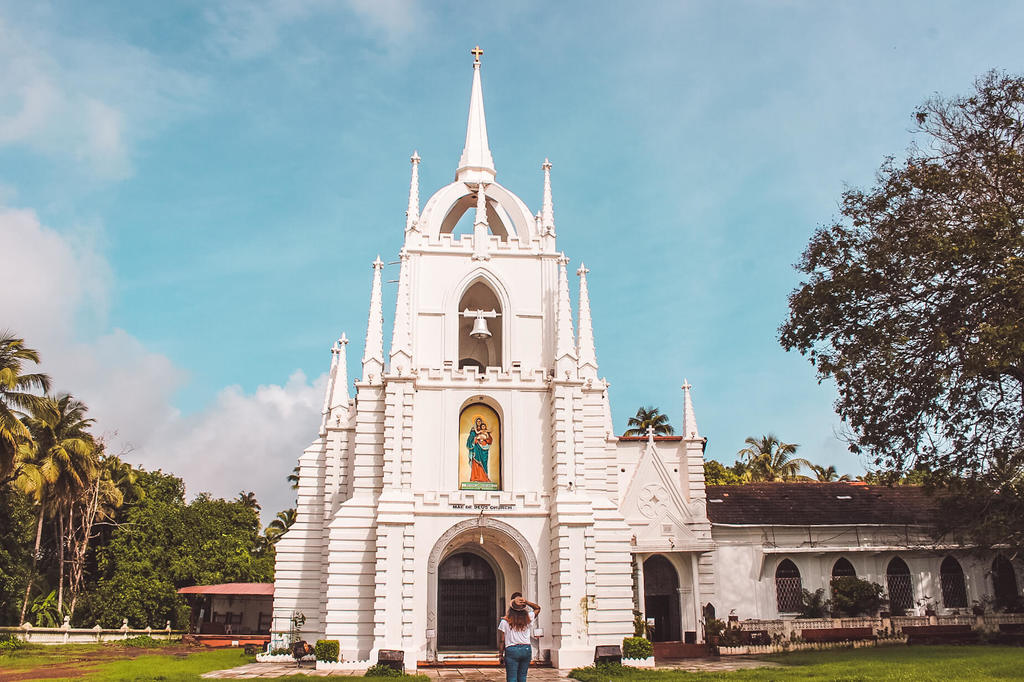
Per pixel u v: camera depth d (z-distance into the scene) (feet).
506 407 131.75
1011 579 161.27
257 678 99.35
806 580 156.76
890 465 123.13
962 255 104.94
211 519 241.55
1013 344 96.68
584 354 141.90
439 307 138.41
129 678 98.12
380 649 114.01
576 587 118.93
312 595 146.51
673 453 156.76
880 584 156.56
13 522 195.31
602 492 130.41
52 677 103.45
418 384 130.41
